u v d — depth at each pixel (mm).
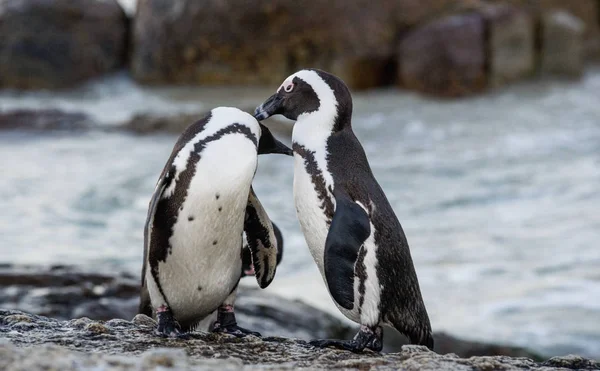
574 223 30156
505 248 27641
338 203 12117
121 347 11344
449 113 51156
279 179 35750
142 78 60375
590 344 20406
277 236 13484
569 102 54875
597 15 72438
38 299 18172
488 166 38781
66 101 55188
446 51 55594
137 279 19766
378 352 12398
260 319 18812
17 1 59938
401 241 12523
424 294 23812
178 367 9516
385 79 58406
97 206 31031
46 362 9250
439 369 10586
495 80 57312
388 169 38312
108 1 62969
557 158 40219
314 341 12312
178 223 11859
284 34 57281
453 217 31234
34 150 40281
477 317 22000
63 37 59594
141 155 39688
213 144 11773
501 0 64062
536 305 22938
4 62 58812
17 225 28172
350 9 57031
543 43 61000
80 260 24953
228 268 12422
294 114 13070
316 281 24312
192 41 58625
